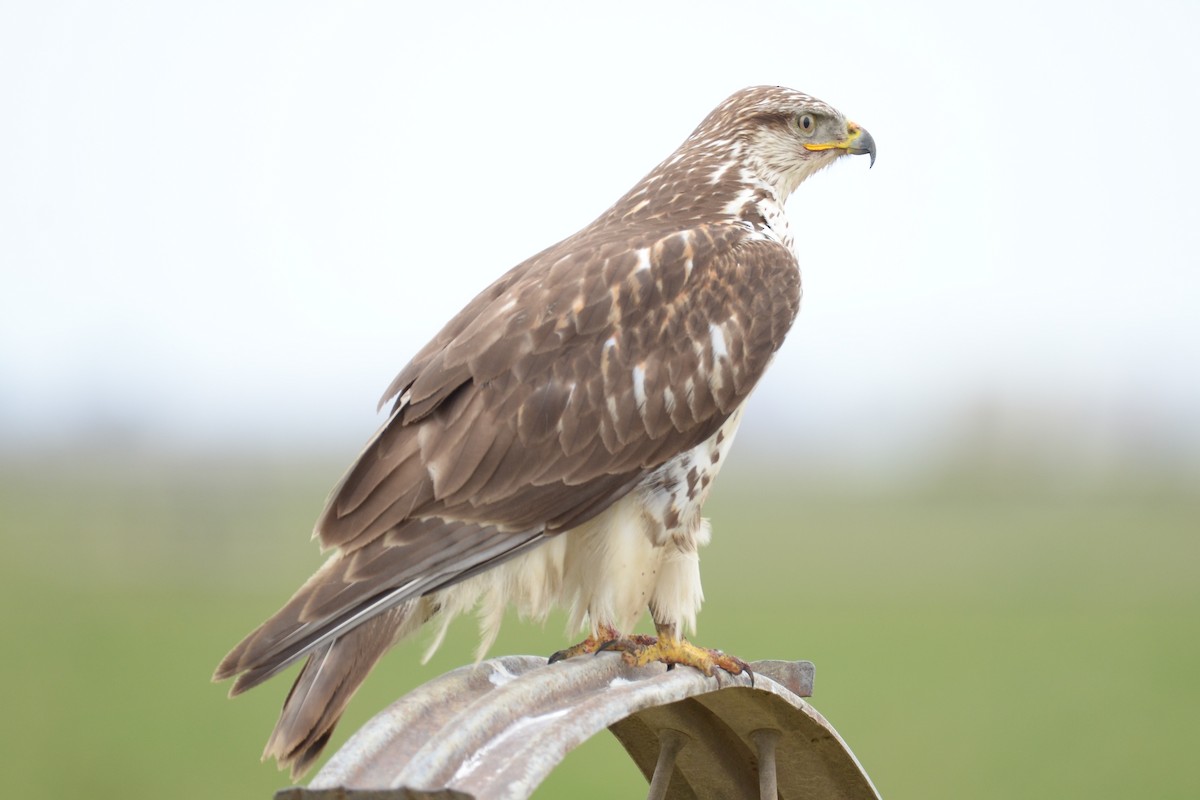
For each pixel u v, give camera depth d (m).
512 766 4.74
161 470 78.00
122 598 39.31
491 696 5.20
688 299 6.93
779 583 41.53
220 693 26.53
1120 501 69.56
